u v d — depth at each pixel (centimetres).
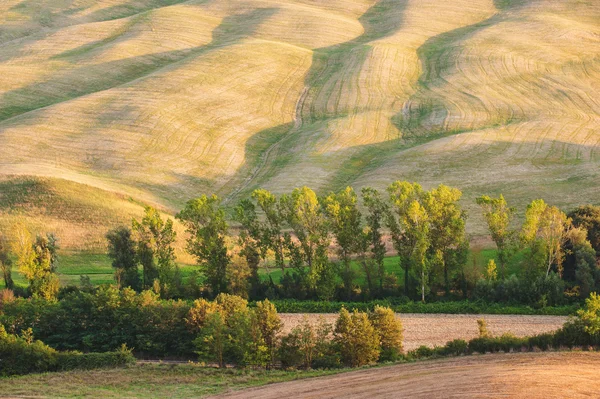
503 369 5691
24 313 7875
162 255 9606
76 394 5922
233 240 11012
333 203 9600
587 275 8650
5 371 6719
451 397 4978
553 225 9125
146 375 6525
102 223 11819
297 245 10731
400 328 6931
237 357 6844
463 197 13300
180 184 15012
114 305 7775
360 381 5784
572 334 6488
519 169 14638
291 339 6775
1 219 11619
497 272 9456
